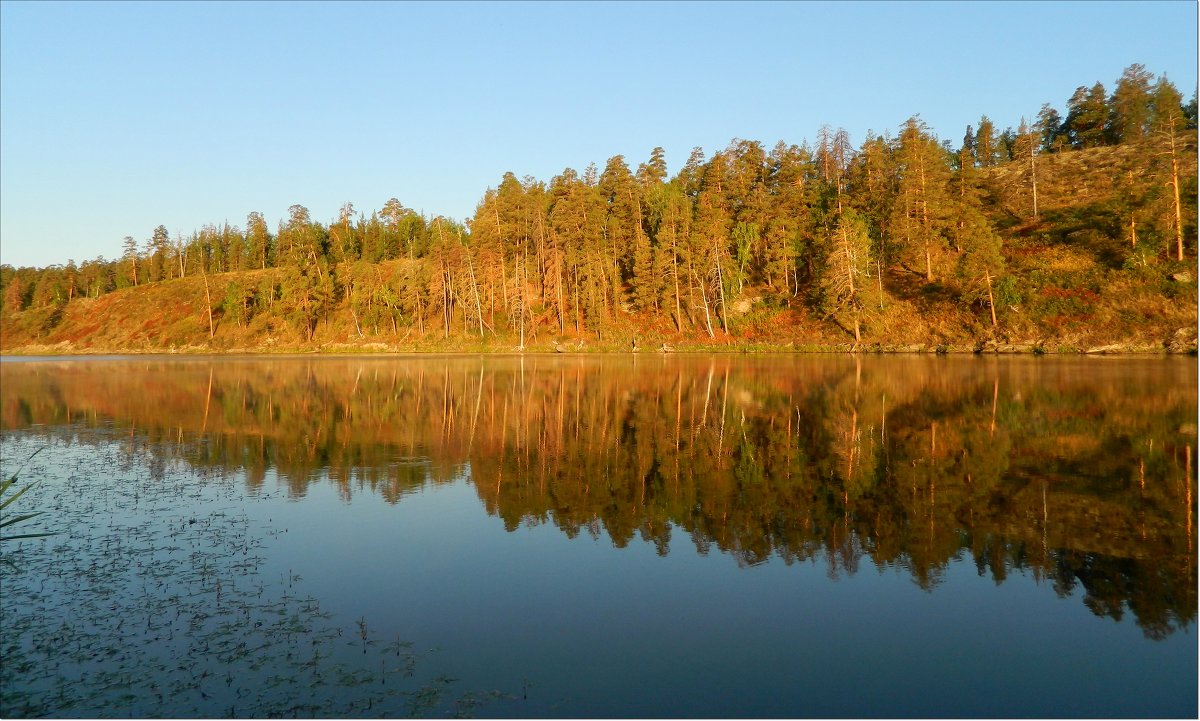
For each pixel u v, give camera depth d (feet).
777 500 47.50
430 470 58.23
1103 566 34.53
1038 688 23.58
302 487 52.65
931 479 52.34
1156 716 21.88
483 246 282.36
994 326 189.78
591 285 251.19
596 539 39.83
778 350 216.95
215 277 375.25
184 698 22.53
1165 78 289.12
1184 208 201.46
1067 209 238.07
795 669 24.85
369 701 22.38
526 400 106.01
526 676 24.20
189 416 92.48
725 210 273.33
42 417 93.35
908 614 29.48
